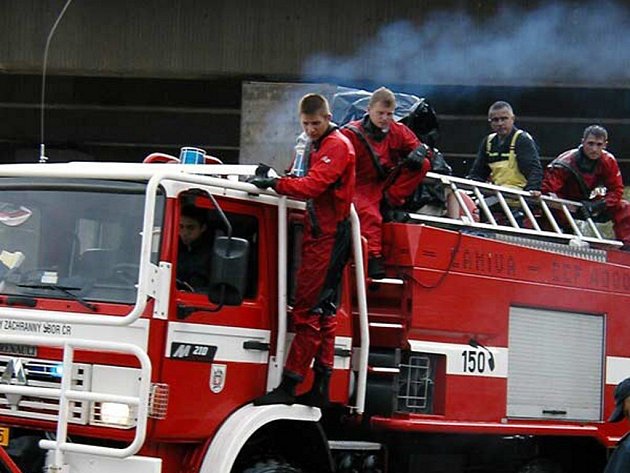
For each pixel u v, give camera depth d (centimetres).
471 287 1177
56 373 899
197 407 917
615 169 1484
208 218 934
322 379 993
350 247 1030
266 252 980
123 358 881
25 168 973
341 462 1093
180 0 2195
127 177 923
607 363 1358
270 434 1019
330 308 989
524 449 1325
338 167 970
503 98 2548
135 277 901
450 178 1218
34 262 942
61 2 2219
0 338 908
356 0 2158
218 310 912
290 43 2180
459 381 1163
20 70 2273
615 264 1383
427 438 1227
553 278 1285
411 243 1116
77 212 938
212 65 2202
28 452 930
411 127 1248
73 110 2870
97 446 881
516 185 1426
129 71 2233
